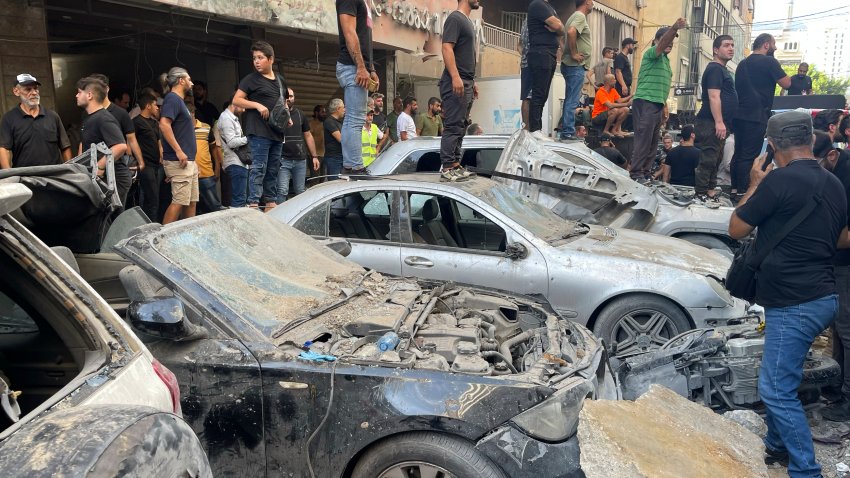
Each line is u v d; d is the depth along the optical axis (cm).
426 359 310
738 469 329
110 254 409
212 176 881
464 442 286
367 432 291
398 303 384
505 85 1566
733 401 442
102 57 1010
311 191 603
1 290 229
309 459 296
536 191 756
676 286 513
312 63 1330
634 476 282
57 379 241
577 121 1344
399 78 1661
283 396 297
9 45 768
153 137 762
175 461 173
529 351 355
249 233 411
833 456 414
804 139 365
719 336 451
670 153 1095
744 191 961
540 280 532
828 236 360
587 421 295
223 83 1159
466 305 426
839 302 443
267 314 334
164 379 230
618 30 3008
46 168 294
